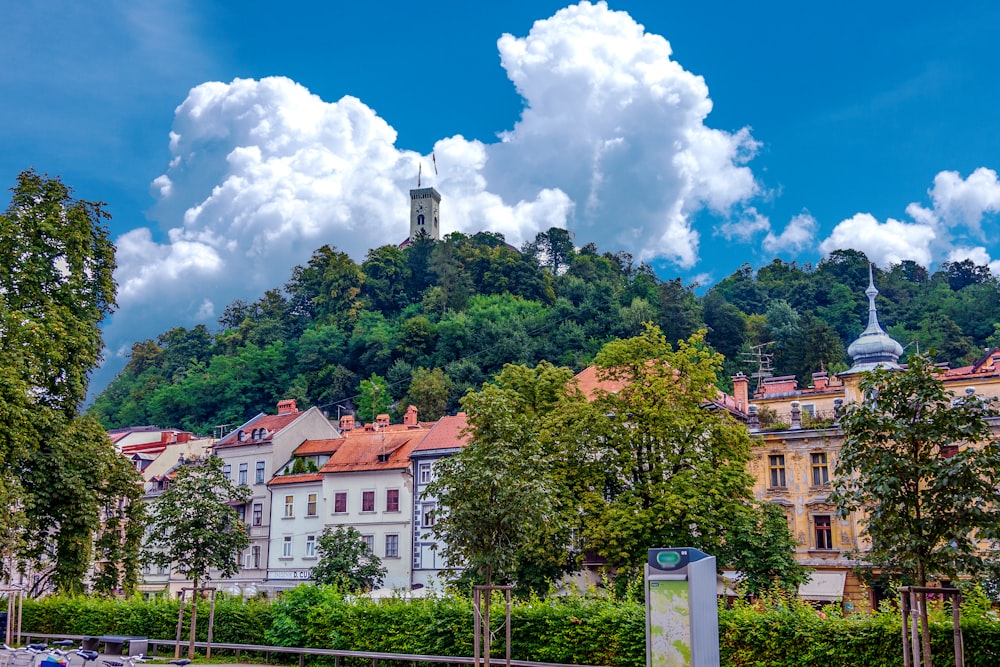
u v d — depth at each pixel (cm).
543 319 16275
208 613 3512
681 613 1838
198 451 8881
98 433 4534
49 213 4503
